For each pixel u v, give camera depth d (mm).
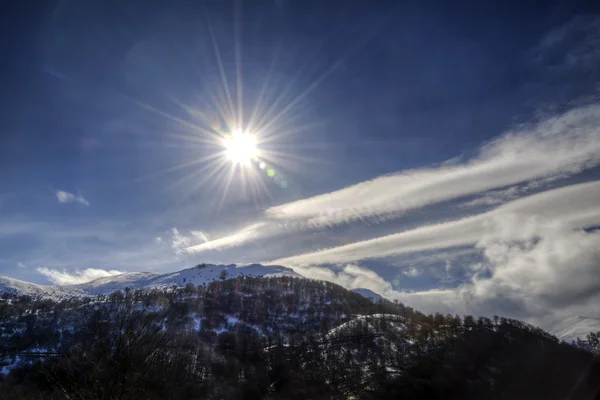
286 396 194000
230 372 189125
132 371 29391
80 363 29375
